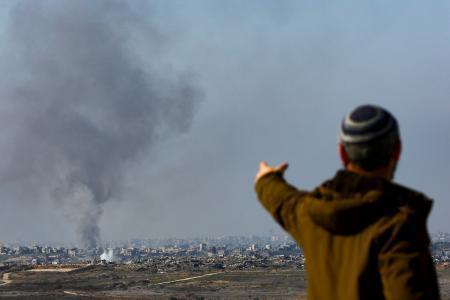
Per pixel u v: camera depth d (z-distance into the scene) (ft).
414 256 18.60
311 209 20.26
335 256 19.90
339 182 20.44
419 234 19.08
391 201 19.31
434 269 19.13
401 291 18.28
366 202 19.12
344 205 19.30
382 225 19.06
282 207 22.03
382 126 20.30
